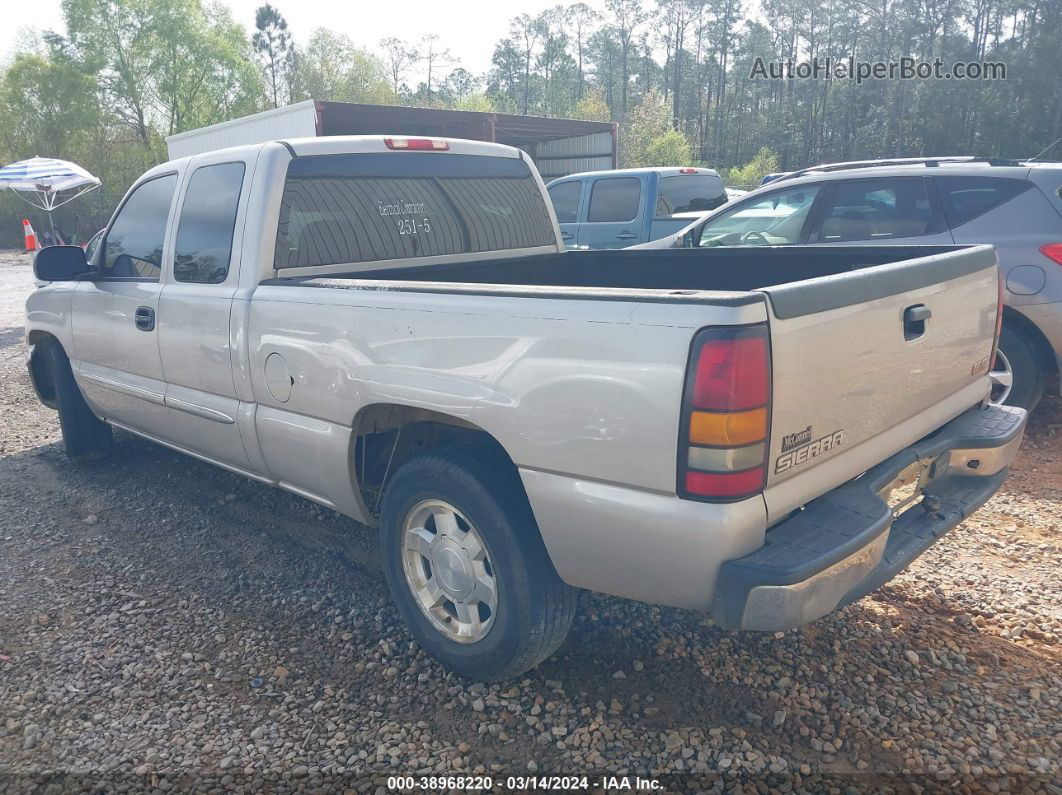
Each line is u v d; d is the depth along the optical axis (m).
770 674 2.93
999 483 3.13
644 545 2.29
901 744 2.55
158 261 4.15
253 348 3.46
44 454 5.67
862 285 2.43
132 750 2.65
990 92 70.12
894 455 2.75
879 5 86.50
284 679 3.01
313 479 3.39
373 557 3.99
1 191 40.56
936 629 3.18
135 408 4.51
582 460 2.37
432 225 4.16
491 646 2.77
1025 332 5.23
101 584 3.78
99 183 20.86
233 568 3.91
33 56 47.06
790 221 6.20
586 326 2.31
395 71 78.88
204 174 3.90
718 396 2.08
